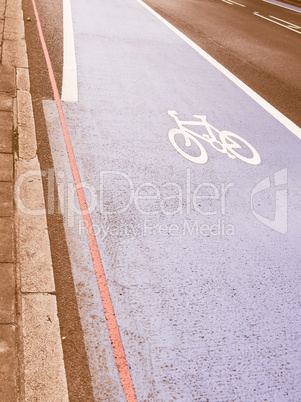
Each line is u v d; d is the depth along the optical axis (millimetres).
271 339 2988
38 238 3348
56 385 2383
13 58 6562
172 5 14148
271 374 2758
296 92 8023
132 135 5281
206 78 7891
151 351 2738
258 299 3293
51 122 5160
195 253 3617
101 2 12117
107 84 6652
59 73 6605
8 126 4707
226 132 5891
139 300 3072
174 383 2586
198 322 3002
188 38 10359
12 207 3568
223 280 3402
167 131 5566
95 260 3334
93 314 2891
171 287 3238
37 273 3039
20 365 2426
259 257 3723
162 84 7156
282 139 6008
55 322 2727
